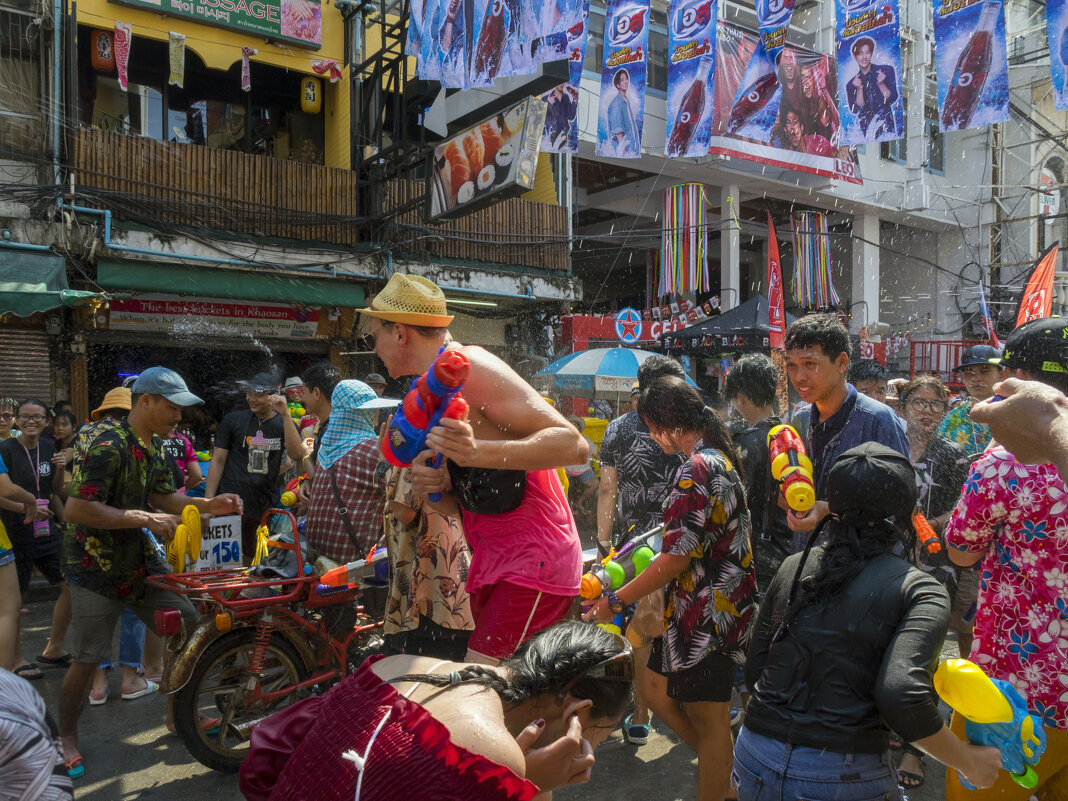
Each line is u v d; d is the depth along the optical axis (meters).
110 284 9.35
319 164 11.87
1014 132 20.22
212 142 11.53
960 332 20.92
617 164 15.75
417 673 1.32
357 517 3.67
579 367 9.59
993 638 2.37
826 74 15.12
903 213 19.62
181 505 4.05
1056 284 20.27
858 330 19.69
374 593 4.00
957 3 9.41
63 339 9.69
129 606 3.75
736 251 17.05
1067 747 2.23
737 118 13.45
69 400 9.73
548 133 11.21
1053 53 8.24
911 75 19.03
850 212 19.59
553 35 8.37
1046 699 2.24
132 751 3.82
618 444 3.88
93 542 3.55
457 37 8.90
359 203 11.47
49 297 8.45
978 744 1.79
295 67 11.38
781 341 12.82
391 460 2.03
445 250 12.09
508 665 1.41
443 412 1.92
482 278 12.30
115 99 10.77
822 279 18.89
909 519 2.00
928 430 3.93
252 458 5.69
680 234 15.91
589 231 20.05
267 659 3.91
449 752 1.13
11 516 5.41
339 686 1.33
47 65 9.12
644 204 17.91
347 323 11.67
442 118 12.76
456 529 2.82
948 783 2.38
